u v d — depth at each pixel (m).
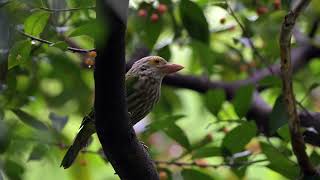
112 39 7.00
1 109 10.05
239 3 12.41
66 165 9.53
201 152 9.99
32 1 7.77
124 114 7.63
